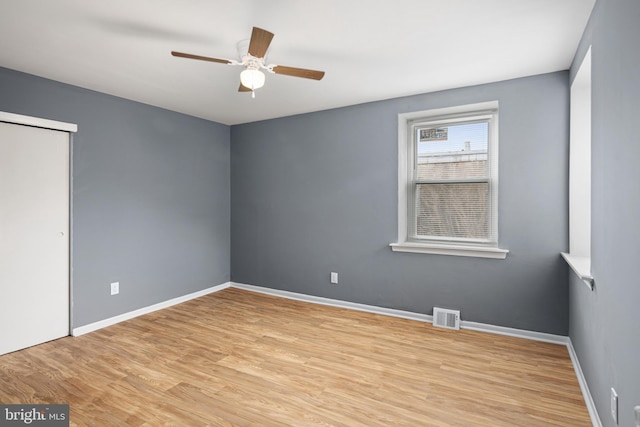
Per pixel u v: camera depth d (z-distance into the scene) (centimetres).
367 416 206
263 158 471
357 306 405
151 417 204
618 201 153
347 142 405
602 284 182
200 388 236
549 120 304
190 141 445
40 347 302
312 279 436
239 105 400
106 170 356
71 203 329
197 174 455
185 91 348
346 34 234
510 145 320
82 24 218
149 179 397
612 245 163
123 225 372
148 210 397
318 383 243
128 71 295
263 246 474
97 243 349
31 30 225
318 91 351
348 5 199
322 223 426
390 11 206
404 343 310
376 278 392
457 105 341
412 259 370
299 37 238
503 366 266
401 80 320
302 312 396
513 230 321
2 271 288
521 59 276
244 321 367
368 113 391
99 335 330
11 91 288
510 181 321
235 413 209
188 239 444
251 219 484
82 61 274
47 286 315
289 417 205
